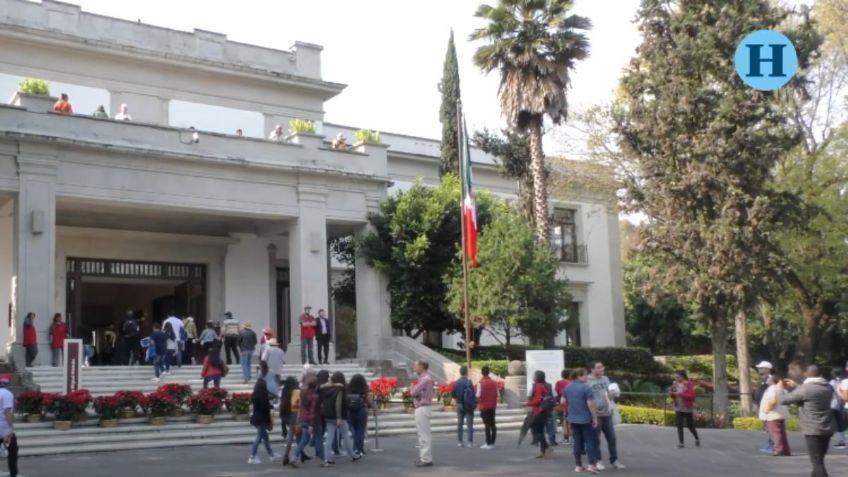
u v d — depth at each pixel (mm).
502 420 20469
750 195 23203
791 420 21984
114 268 25594
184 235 26422
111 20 25688
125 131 22344
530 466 13672
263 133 28438
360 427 14656
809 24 24578
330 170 25531
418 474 12781
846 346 38906
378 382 20250
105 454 15008
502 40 28172
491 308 24328
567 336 36531
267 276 28344
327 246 28453
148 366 21609
